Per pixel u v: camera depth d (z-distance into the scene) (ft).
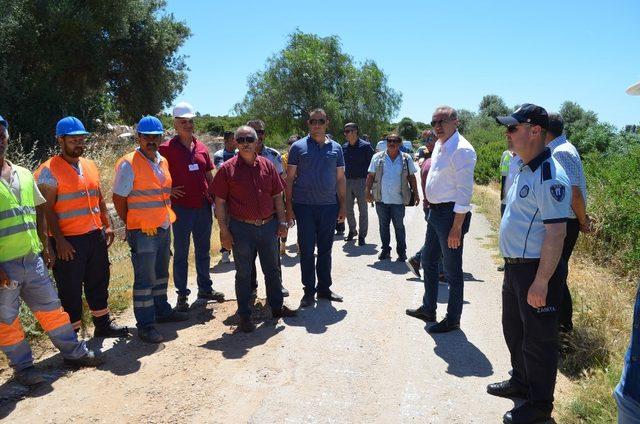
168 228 16.20
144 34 63.46
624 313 16.14
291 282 21.70
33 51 49.03
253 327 16.24
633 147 33.71
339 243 29.84
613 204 24.79
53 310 13.29
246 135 15.64
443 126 15.02
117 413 11.47
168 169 16.92
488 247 28.22
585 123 95.55
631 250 22.31
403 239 24.95
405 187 24.35
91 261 15.15
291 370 13.51
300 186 18.16
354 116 119.44
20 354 12.62
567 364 13.61
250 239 16.03
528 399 11.33
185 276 17.98
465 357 14.28
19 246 12.48
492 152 74.64
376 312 17.80
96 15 53.36
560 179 10.40
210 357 14.28
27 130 45.21
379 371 13.47
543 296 10.28
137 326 15.56
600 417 10.67
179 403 11.89
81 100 53.62
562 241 10.28
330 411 11.57
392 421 11.21
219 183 15.93
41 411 11.55
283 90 112.68
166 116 77.46
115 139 44.19
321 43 119.34
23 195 12.72
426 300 17.08
